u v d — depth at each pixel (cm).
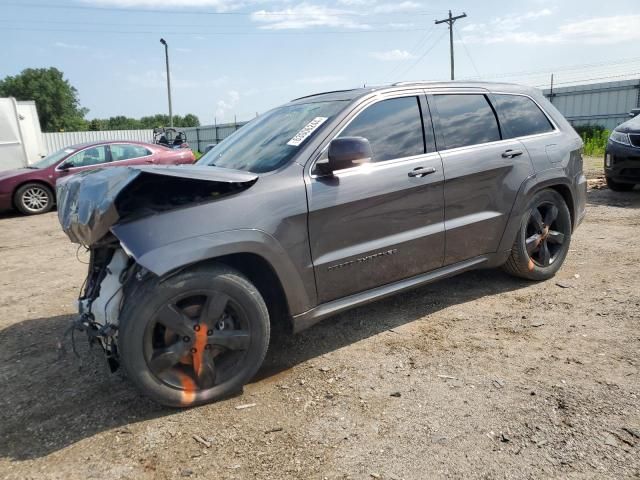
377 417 279
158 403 289
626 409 271
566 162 468
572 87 3219
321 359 351
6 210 1123
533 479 226
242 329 304
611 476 225
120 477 242
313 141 339
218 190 305
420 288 477
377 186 349
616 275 479
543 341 357
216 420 285
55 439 275
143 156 1192
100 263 329
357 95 372
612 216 740
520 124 453
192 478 239
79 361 365
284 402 300
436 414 278
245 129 425
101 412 298
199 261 288
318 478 235
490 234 423
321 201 325
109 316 288
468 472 233
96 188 279
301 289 324
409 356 347
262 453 255
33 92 6862
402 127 378
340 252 339
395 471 236
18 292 538
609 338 354
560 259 482
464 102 421
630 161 853
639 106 2944
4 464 256
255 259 312
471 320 401
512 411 276
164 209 287
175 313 282
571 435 253
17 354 384
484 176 410
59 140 3650
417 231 376
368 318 415
